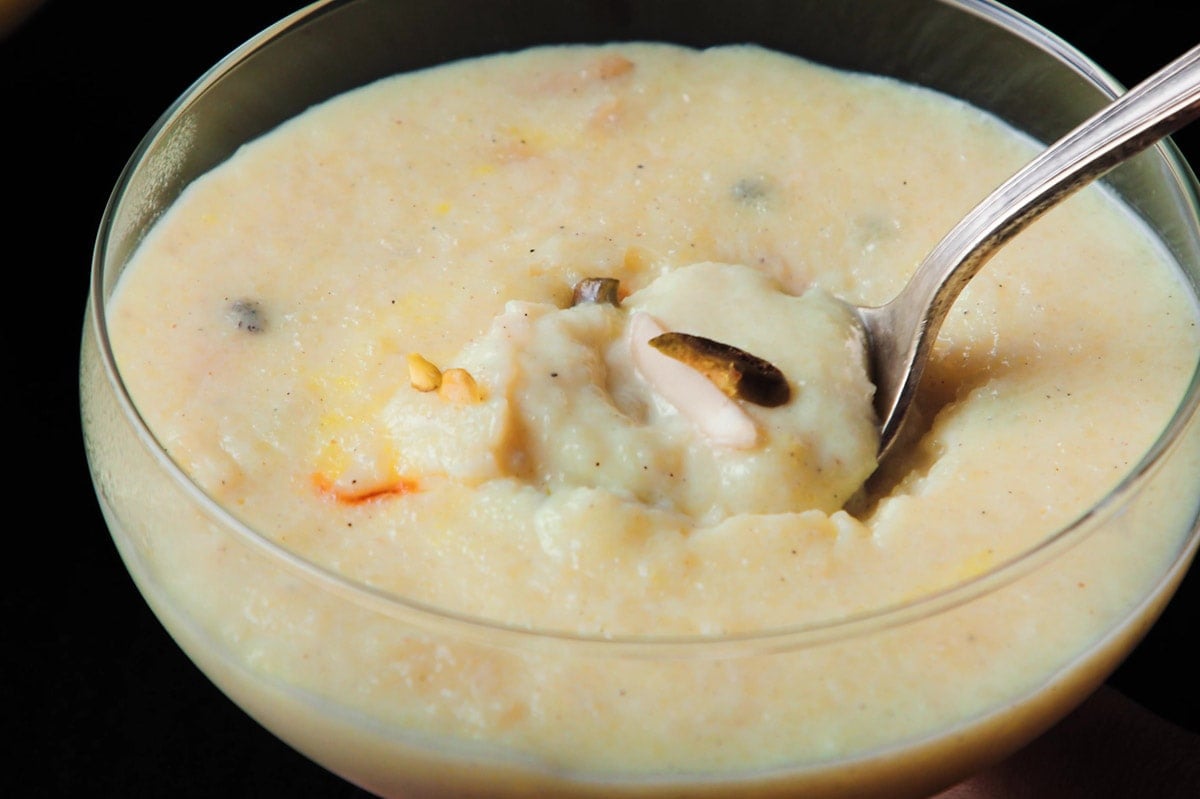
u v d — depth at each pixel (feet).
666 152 0.91
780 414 0.80
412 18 0.93
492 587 0.75
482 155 0.91
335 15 0.91
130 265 0.86
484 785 0.72
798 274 0.87
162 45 1.19
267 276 0.85
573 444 0.79
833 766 0.71
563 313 0.82
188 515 0.75
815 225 0.88
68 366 1.09
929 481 0.80
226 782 0.97
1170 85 0.76
